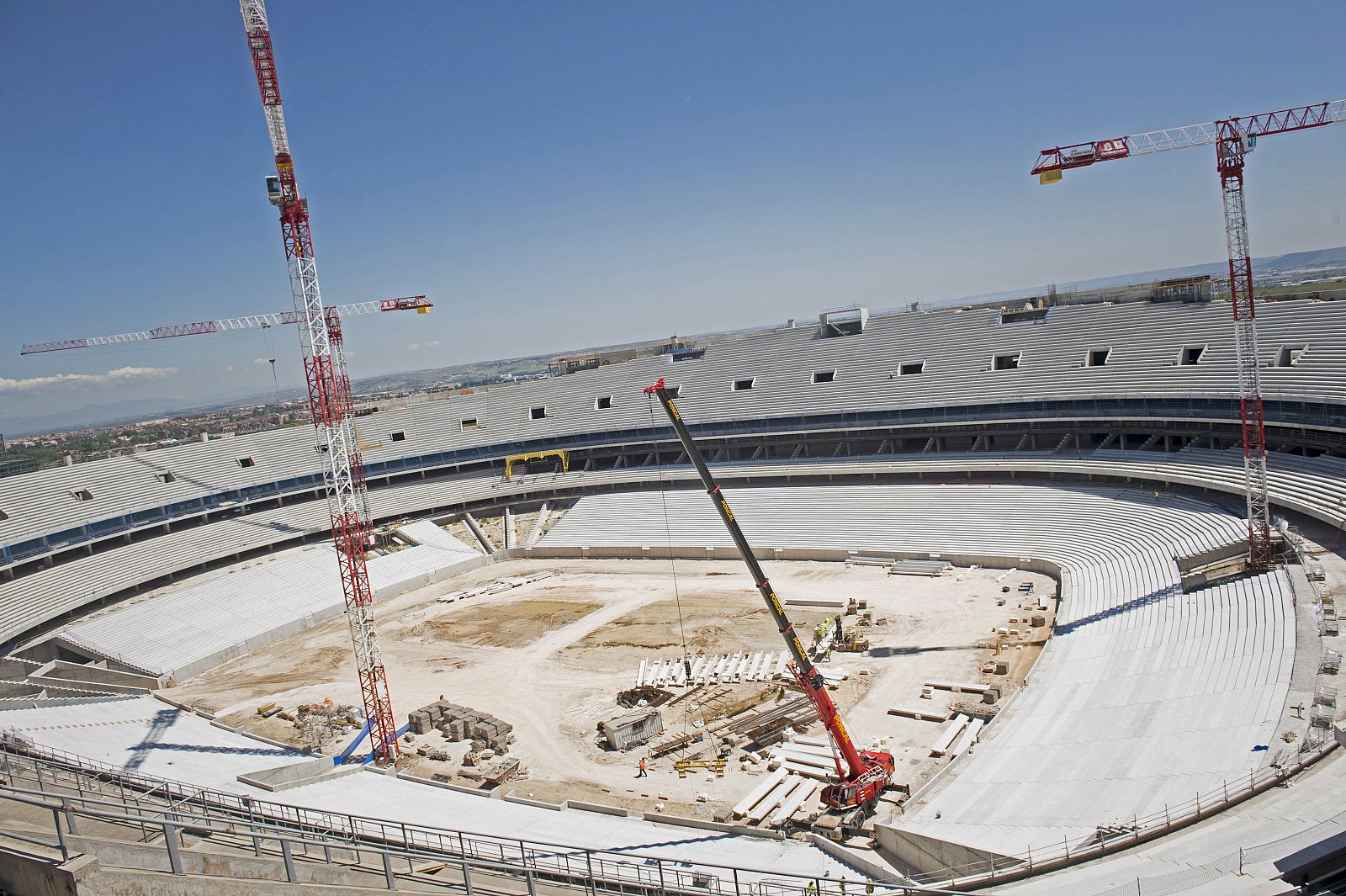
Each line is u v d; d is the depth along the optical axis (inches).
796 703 1977.1
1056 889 987.3
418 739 2089.1
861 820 1466.5
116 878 600.4
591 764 1834.4
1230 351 2915.8
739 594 2935.5
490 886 1015.0
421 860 1111.6
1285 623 1622.8
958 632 2330.2
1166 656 1744.6
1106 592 2287.2
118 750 1945.1
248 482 3961.6
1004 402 3420.3
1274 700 1362.0
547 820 1529.3
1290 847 922.7
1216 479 2571.4
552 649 2593.5
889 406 3703.3
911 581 2844.5
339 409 2298.2
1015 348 3619.6
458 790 1732.3
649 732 1932.8
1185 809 1133.1
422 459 4466.0
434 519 4284.0
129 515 3558.1
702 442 4183.1
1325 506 2117.4
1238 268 2075.5
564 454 4463.6
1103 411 3157.0
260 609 3221.0
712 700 2090.3
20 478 3472.0
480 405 4768.7
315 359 2217.0
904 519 3257.9
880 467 3607.3
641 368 4658.0
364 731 2118.6
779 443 4025.6
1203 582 2034.9
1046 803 1312.7
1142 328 3299.7
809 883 1210.0
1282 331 2810.0
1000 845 1175.6
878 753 1633.9
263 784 1721.2
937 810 1398.9
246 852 935.0
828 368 4087.1
